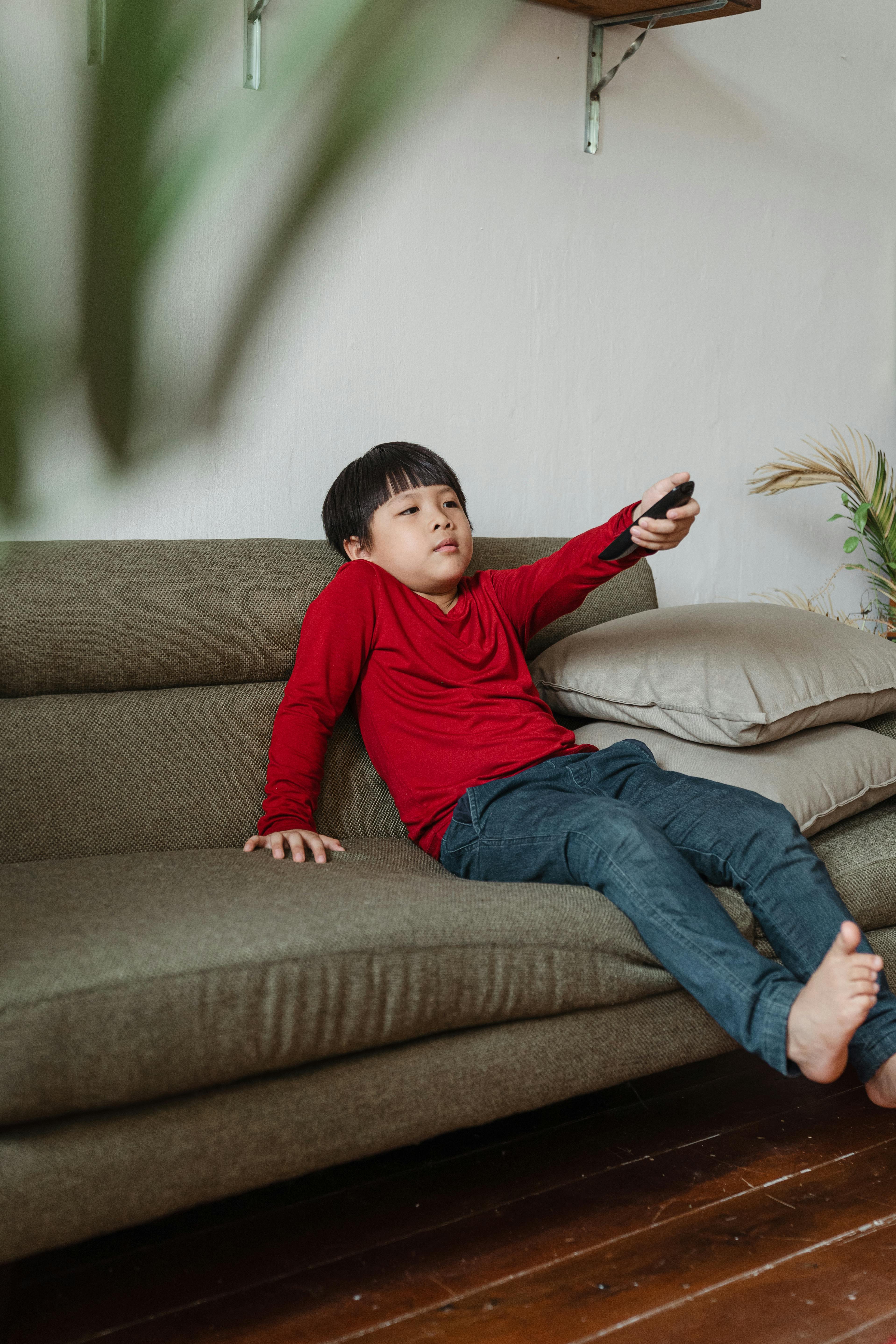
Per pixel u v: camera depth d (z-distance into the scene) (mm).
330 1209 1266
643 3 2074
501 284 2135
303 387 1899
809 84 2578
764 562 2650
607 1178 1335
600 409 2314
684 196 2389
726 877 1350
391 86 133
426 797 1480
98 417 138
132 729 1530
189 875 1256
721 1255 1168
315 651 1571
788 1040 1141
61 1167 937
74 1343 1021
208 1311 1074
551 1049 1201
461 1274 1138
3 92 141
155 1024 959
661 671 1667
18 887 1204
